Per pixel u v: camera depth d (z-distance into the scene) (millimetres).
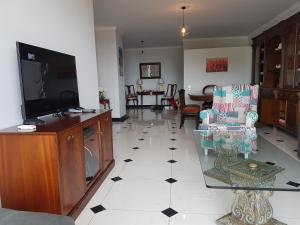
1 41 1898
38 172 1762
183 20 5734
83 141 2232
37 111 2080
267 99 5180
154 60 10414
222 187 1676
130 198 2357
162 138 4656
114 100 6719
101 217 2043
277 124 5098
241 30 7086
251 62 7469
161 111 8742
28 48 1962
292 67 4637
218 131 3383
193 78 7727
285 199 2256
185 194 2410
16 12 2064
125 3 4438
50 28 2586
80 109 2898
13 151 1766
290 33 4727
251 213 1809
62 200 1792
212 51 7574
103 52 6562
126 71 10578
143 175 2898
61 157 1779
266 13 5344
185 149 3879
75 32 3182
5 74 1940
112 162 3164
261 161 2113
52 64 2334
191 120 6617
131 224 1942
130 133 5199
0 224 1135
